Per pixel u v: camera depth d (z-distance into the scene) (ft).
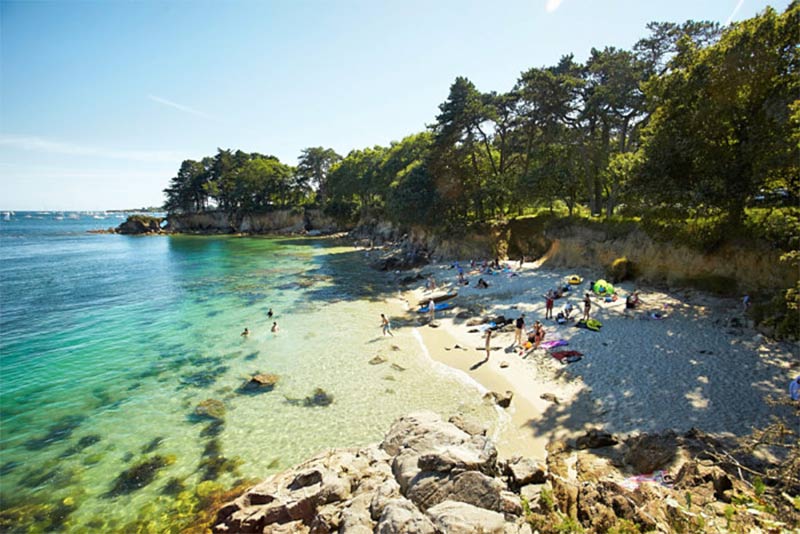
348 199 377.91
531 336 79.05
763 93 74.54
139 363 78.18
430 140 223.51
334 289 142.00
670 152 84.38
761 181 74.95
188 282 157.69
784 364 58.03
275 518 36.06
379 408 59.16
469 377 67.21
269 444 51.93
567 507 31.60
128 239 383.24
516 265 149.28
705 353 64.08
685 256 94.99
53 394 66.23
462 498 32.09
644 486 31.30
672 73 87.71
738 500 25.05
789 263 73.87
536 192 153.89
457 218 200.23
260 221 423.64
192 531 38.24
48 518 40.91
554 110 134.72
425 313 106.83
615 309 88.99
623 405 53.62
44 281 162.91
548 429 51.01
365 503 34.09
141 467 48.08
